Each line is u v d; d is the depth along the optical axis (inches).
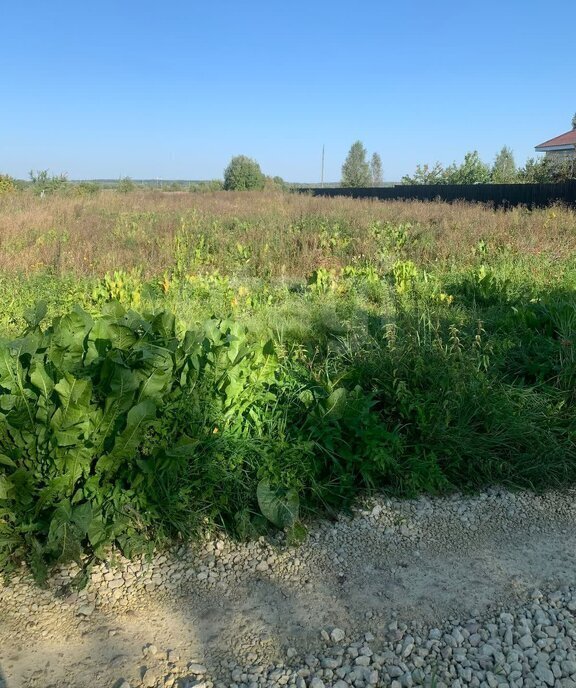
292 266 412.2
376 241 470.0
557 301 254.8
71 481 116.0
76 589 112.4
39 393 116.0
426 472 145.9
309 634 103.2
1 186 1184.2
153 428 121.6
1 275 354.0
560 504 144.2
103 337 126.6
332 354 198.1
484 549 126.6
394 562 122.3
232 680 94.0
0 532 114.4
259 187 1998.0
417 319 215.8
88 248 422.6
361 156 2910.9
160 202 959.0
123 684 92.0
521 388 175.2
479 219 562.9
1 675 94.0
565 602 110.9
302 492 136.8
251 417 141.9
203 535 126.8
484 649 99.7
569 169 1160.2
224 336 141.2
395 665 97.2
